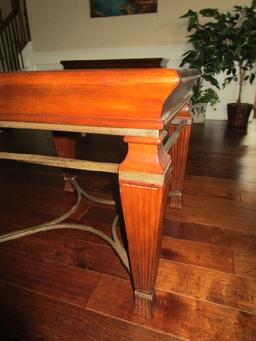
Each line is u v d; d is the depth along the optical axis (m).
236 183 1.43
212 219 1.10
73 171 1.32
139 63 2.19
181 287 0.76
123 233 1.01
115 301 0.73
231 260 0.86
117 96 0.43
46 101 0.49
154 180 0.48
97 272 0.83
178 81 0.38
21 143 2.38
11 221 1.14
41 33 3.46
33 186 1.49
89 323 0.67
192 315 0.68
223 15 2.42
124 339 0.63
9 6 4.37
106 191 1.39
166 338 0.62
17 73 0.47
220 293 0.74
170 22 2.97
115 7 3.05
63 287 0.78
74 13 3.22
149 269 0.60
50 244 0.97
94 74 0.42
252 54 2.35
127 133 0.47
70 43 3.40
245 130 2.60
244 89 2.99
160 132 0.47
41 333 0.65
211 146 2.11
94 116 0.48
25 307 0.72
